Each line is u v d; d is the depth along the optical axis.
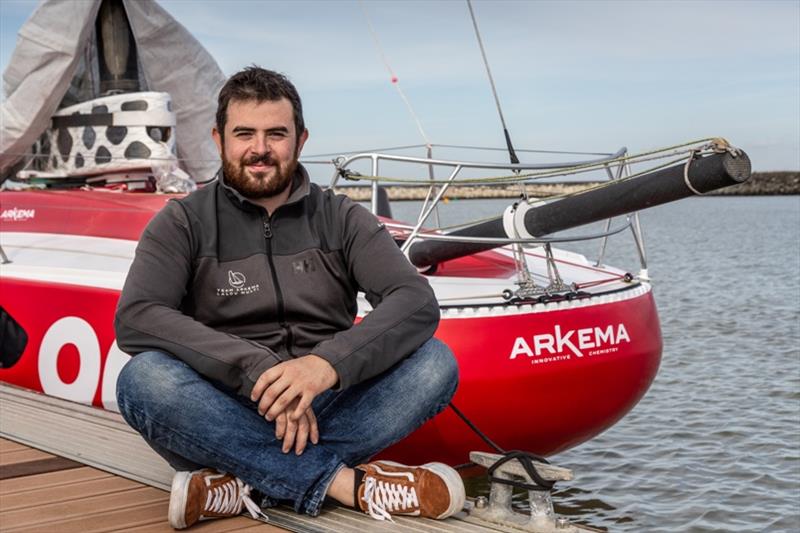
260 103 2.90
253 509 2.95
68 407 4.59
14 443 3.98
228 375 2.75
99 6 7.05
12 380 5.65
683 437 7.03
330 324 3.05
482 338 4.59
